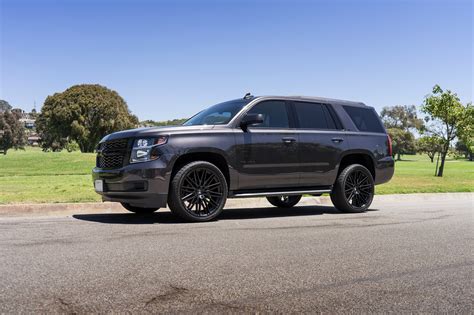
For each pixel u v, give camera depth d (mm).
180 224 6355
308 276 3533
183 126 6887
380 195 12125
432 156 72750
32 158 32875
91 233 5465
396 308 2822
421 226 6352
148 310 2717
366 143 8539
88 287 3160
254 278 3451
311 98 8234
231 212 8367
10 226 6027
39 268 3691
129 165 6547
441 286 3312
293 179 7660
